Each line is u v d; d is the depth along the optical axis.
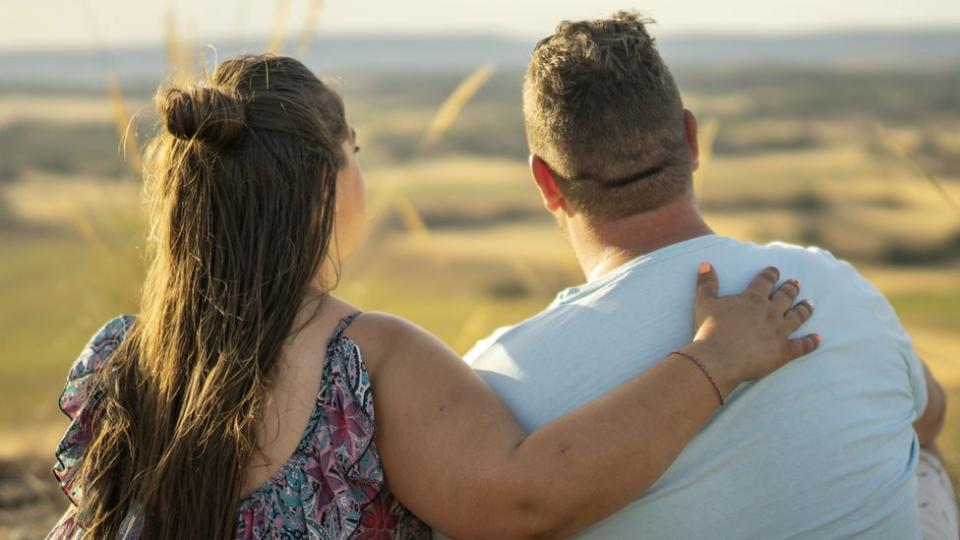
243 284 1.50
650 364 1.53
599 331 1.56
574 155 1.62
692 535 1.49
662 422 1.42
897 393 1.61
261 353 1.48
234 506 1.44
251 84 1.55
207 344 1.49
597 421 1.42
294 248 1.52
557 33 1.68
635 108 1.59
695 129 1.69
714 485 1.48
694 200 1.67
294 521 1.45
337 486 1.46
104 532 1.51
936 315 8.45
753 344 1.47
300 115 1.54
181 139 1.53
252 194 1.51
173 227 1.54
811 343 1.51
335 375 1.49
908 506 1.61
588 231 1.67
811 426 1.51
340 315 1.55
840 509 1.52
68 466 1.60
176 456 1.45
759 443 1.49
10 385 6.86
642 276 1.58
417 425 1.47
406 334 1.53
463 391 1.49
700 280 1.55
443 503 1.46
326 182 1.55
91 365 1.62
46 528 2.64
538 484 1.41
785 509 1.50
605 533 1.51
